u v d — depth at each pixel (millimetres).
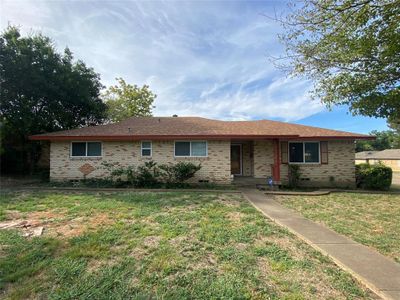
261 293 2947
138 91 31141
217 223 5688
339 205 8359
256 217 6340
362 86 5773
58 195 9203
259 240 4715
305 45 5828
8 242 4406
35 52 15297
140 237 4711
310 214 6980
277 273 3445
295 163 13461
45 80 15406
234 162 15109
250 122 16266
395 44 4824
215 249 4219
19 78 14602
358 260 3844
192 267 3582
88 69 19391
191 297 2854
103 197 8789
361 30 5113
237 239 4703
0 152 15148
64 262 3654
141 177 12070
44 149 17500
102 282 3143
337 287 3102
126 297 2844
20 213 6520
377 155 43969
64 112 16984
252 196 9523
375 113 5953
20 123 15117
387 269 3547
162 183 12336
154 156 12938
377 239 4906
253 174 14141
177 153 12945
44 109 16469
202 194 9781
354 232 5355
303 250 4277
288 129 14141
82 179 12828
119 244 4391
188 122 15727
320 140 13352
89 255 3885
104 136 12352
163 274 3369
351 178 13203
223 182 12719
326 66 5902
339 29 5199
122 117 29672
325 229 5461
